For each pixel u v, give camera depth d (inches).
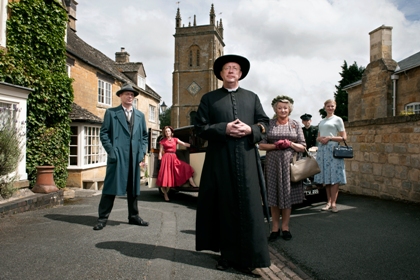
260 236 109.8
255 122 126.2
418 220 181.3
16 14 296.0
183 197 328.2
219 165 115.5
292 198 158.2
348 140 306.5
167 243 146.8
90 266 115.7
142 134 188.4
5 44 287.4
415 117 219.9
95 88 603.8
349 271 115.1
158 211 234.4
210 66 2150.6
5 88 251.1
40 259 122.4
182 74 2188.7
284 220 158.4
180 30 2183.8
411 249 134.6
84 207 249.1
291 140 158.9
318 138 218.8
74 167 471.5
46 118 334.6
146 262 120.6
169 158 290.4
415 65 569.3
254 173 115.2
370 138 272.7
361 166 286.4
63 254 128.4
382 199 252.2
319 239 154.9
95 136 528.7
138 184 183.5
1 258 123.3
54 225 179.2
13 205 209.2
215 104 120.2
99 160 543.8
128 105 181.6
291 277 113.2
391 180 247.6
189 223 193.8
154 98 992.9
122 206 257.6
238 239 111.3
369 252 133.5
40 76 312.7
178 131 330.0
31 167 307.4
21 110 272.1
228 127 111.8
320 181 216.5
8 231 165.2
